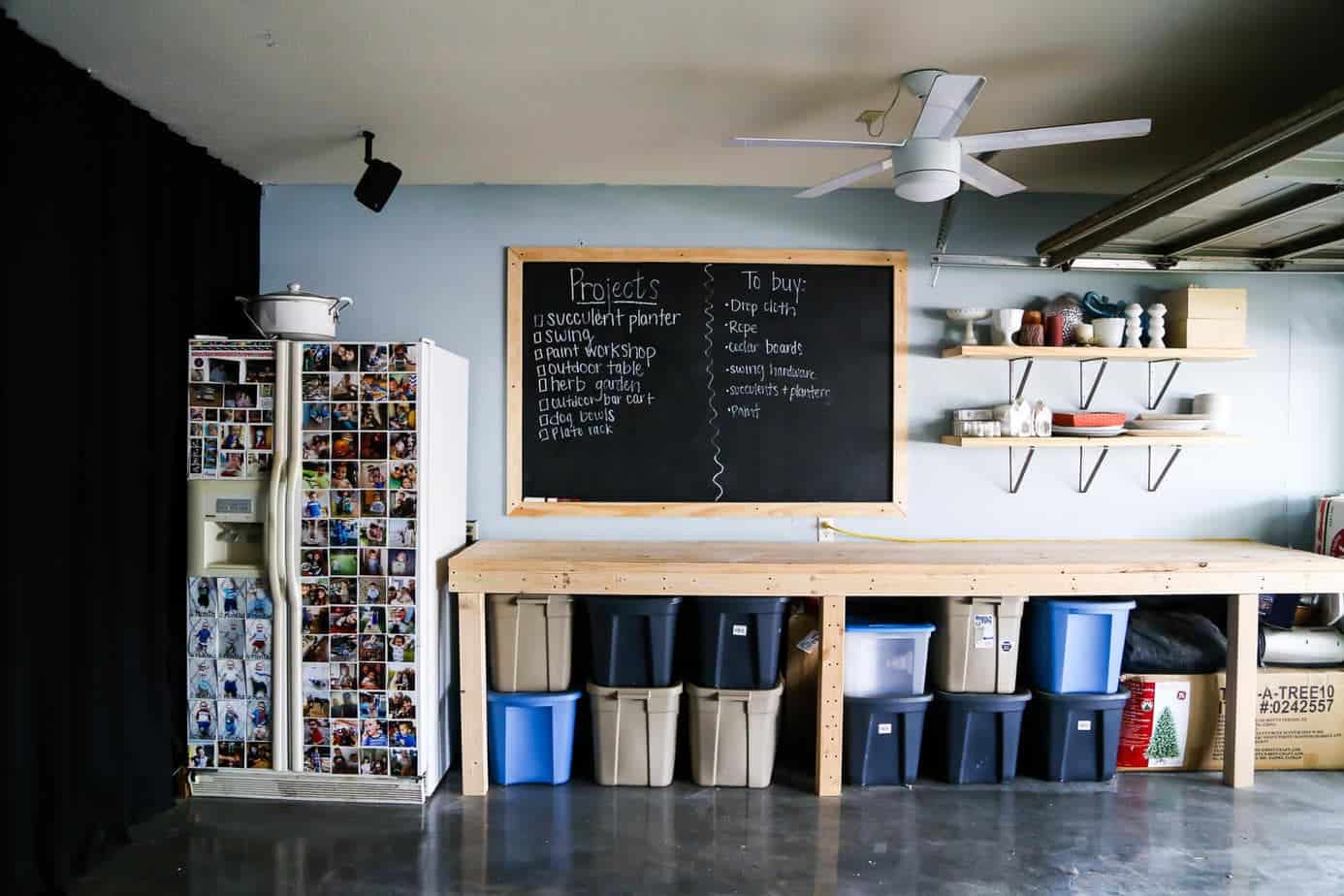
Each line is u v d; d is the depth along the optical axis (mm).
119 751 2980
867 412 4145
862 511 4121
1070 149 3529
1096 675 3604
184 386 3422
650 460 4113
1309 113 2217
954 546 3975
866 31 2523
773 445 4129
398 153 3643
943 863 2914
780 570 3404
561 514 4086
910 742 3568
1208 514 4199
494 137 3447
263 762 3348
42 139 2609
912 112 3162
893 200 4141
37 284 2598
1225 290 3951
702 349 4121
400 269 4102
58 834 2652
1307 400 4199
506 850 2986
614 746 3537
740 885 2768
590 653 3654
